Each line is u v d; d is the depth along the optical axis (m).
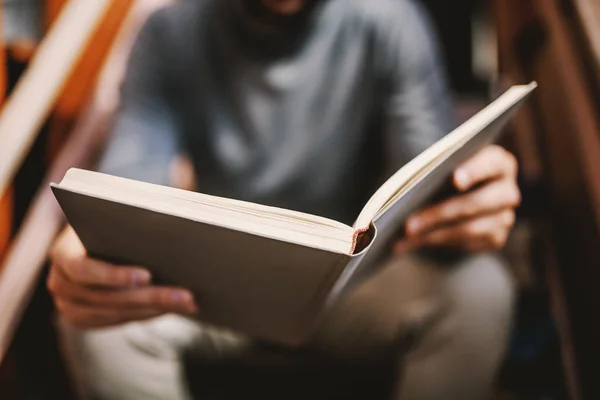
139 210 0.41
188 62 0.89
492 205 0.64
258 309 0.54
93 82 1.14
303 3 0.83
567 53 0.85
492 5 1.39
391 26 0.86
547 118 0.98
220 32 0.87
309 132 0.87
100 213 0.44
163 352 0.80
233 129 0.90
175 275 0.52
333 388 0.99
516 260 1.04
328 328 0.84
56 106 1.11
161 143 0.89
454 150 0.46
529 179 1.05
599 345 0.74
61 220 0.96
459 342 0.78
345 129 0.88
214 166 0.93
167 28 0.90
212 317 0.63
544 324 0.97
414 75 0.87
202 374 0.98
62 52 0.90
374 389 0.98
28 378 1.02
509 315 0.80
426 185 0.49
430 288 0.79
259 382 0.99
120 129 0.89
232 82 0.88
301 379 0.99
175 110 0.92
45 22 1.14
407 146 0.85
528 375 0.95
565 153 0.87
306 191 0.90
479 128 0.47
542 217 1.05
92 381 0.77
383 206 0.41
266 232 0.40
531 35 1.08
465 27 1.45
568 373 0.88
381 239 0.50
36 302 1.03
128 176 0.83
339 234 0.40
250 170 0.89
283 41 0.85
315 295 0.47
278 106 0.87
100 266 0.53
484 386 0.81
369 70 0.87
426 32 0.91
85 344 0.75
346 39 0.86
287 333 0.59
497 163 0.63
